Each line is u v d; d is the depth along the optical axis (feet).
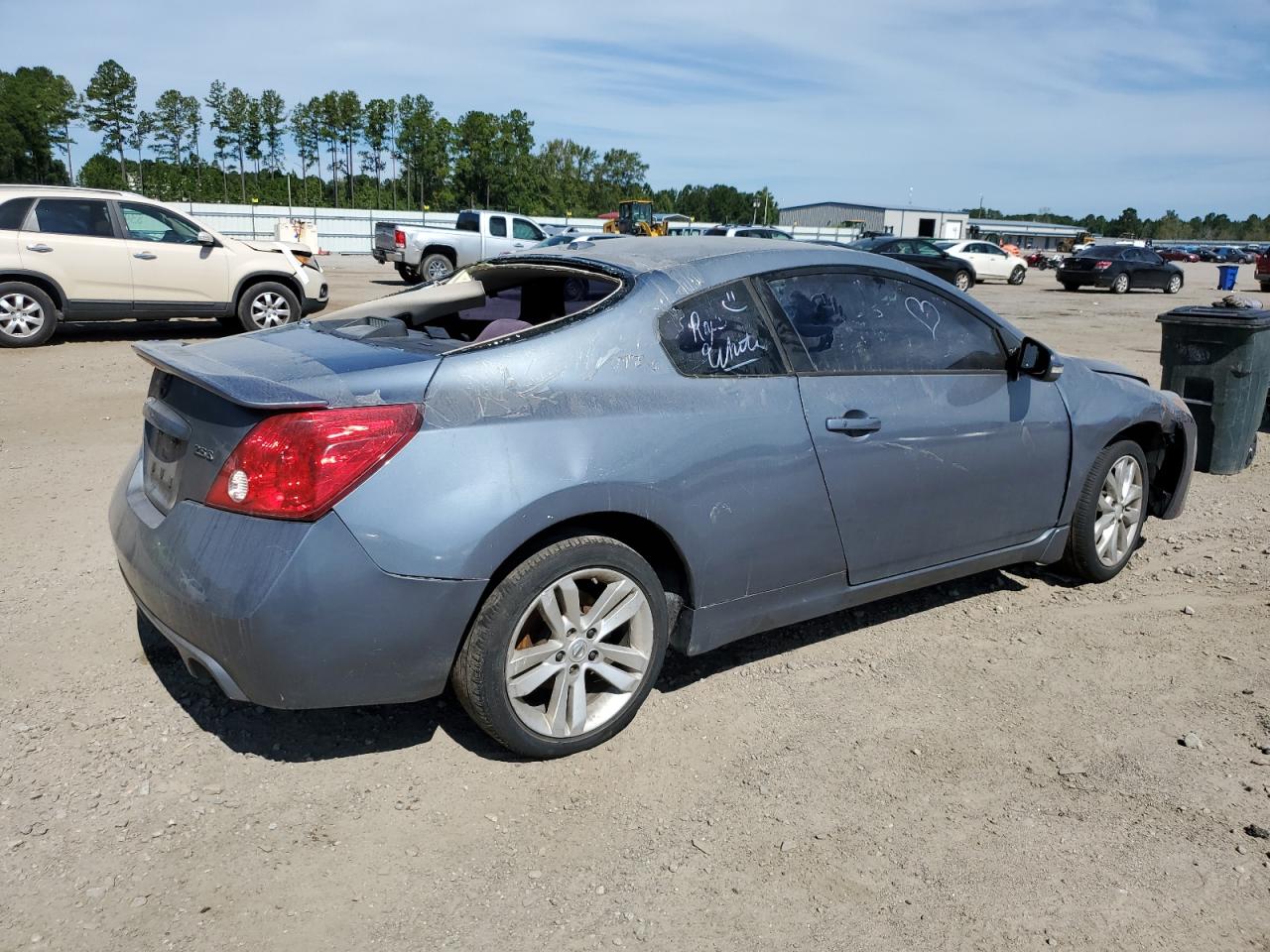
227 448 8.79
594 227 154.40
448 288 13.94
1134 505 15.67
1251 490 21.36
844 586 11.98
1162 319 22.61
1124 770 10.35
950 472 12.55
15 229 34.71
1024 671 12.53
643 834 9.03
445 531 8.69
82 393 27.40
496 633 9.20
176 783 9.43
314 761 9.93
